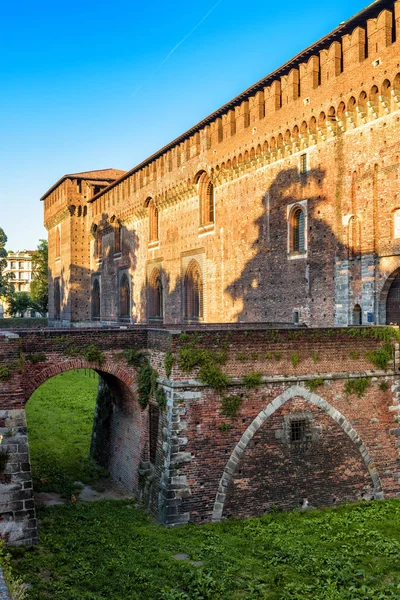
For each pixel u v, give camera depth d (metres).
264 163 42.03
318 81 36.34
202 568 17.27
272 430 22.72
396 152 30.38
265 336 22.92
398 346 25.17
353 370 24.33
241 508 21.97
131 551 18.42
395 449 24.75
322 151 35.97
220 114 47.12
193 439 21.50
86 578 16.52
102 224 79.38
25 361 21.75
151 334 23.55
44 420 37.91
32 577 16.50
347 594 16.03
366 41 32.72
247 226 44.41
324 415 23.61
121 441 26.44
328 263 35.59
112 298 76.88
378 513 22.34
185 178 53.84
